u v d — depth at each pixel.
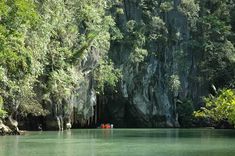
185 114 89.50
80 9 69.12
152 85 89.50
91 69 69.69
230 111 46.00
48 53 58.78
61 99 62.06
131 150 31.45
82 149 31.81
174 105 90.38
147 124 89.00
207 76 92.62
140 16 90.94
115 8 89.44
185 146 35.38
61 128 63.50
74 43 65.38
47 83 58.53
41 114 58.59
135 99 87.88
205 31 95.19
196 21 95.25
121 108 88.38
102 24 77.50
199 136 50.91
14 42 34.78
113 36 84.88
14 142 38.03
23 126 62.22
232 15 101.00
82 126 78.19
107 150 31.30
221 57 92.62
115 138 46.03
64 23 60.69
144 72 88.62
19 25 32.44
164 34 91.44
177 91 90.69
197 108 91.88
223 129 78.12
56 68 59.78
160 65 90.94
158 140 42.97
